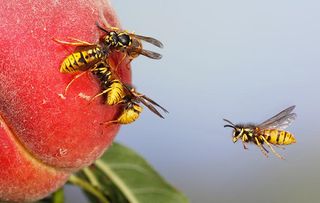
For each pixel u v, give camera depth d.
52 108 0.22
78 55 0.21
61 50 0.22
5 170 0.22
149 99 0.22
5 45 0.21
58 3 0.22
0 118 0.22
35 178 0.22
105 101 0.22
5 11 0.21
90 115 0.22
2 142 0.22
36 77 0.21
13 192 0.22
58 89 0.22
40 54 0.21
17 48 0.21
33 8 0.22
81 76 0.22
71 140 0.22
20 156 0.22
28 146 0.22
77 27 0.22
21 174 0.22
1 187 0.22
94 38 0.22
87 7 0.22
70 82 0.22
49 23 0.22
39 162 0.22
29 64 0.21
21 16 0.21
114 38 0.22
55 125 0.22
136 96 0.22
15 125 0.22
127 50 0.22
